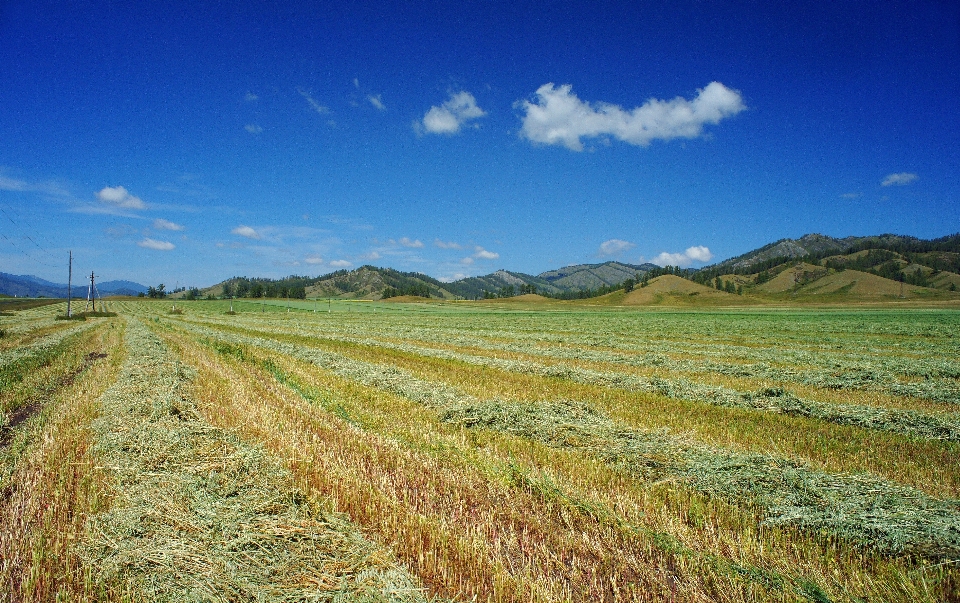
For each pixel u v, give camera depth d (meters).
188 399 12.82
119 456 8.15
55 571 5.17
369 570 5.14
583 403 12.83
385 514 6.43
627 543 5.93
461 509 6.65
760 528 6.28
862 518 6.22
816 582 5.12
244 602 4.73
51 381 15.71
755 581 5.10
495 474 7.81
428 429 10.59
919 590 5.07
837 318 60.62
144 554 5.34
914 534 5.86
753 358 23.81
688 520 6.55
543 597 4.80
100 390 13.86
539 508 6.84
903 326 45.16
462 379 17.17
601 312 90.75
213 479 7.29
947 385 15.90
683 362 21.70
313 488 7.09
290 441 9.12
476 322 56.97
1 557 5.39
